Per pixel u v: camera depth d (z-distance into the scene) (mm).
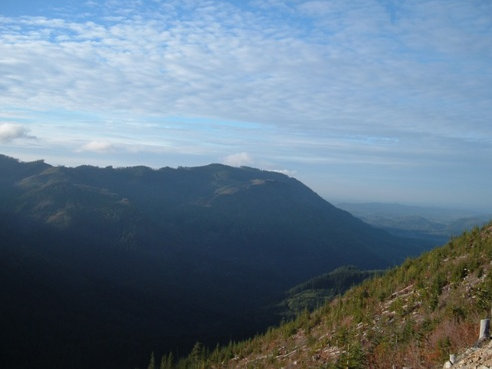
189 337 130375
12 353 106562
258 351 45844
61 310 141875
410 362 18922
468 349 15641
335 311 38719
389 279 36375
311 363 29812
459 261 29828
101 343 122250
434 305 25547
